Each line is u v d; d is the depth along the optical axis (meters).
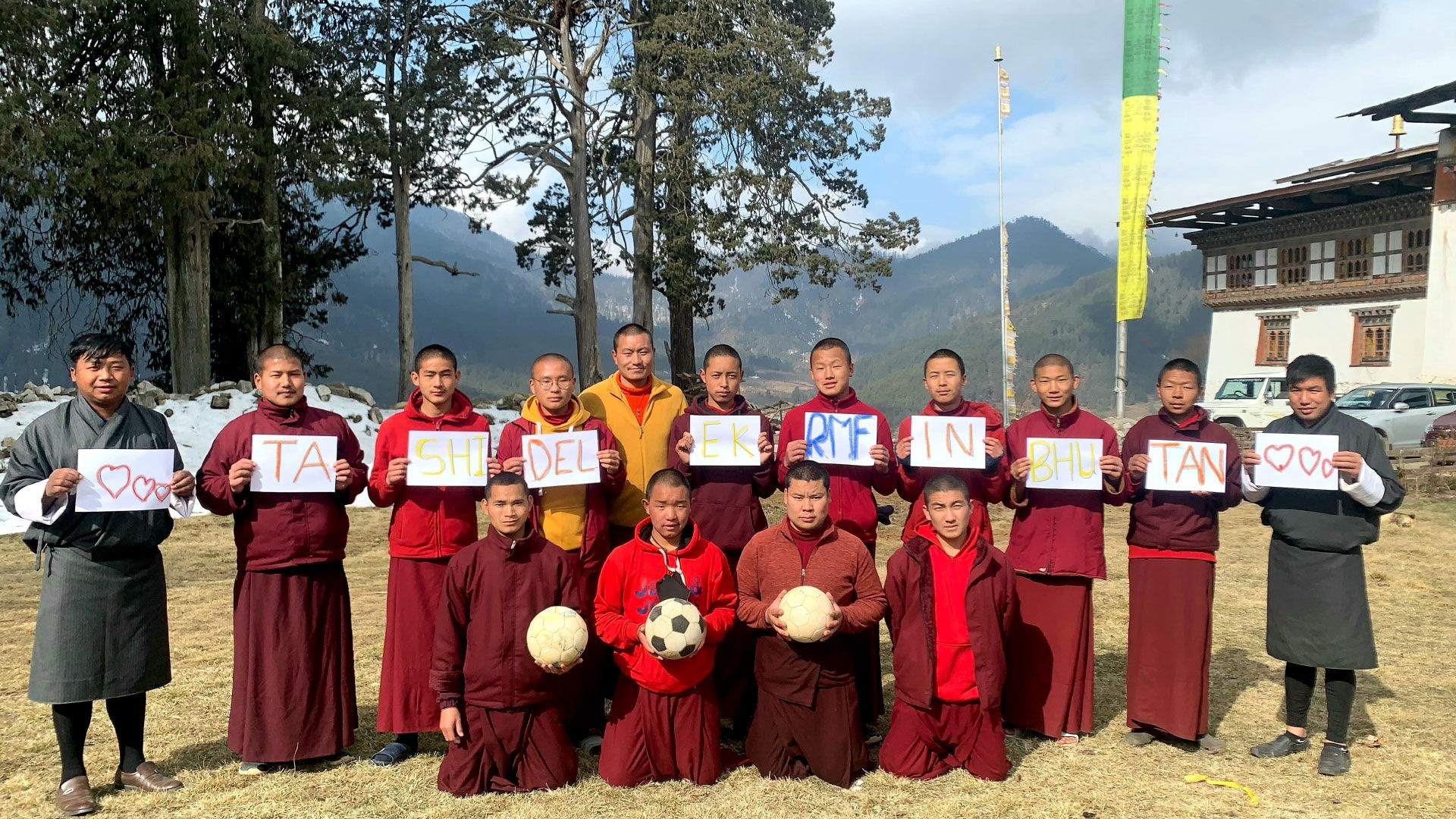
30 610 8.00
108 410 4.32
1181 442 4.73
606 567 4.60
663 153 25.33
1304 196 27.11
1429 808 4.08
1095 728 5.15
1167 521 4.84
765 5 23.73
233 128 19.05
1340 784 4.34
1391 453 15.53
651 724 4.37
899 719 4.53
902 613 4.51
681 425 5.21
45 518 3.95
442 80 23.47
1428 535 11.13
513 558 4.35
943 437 5.05
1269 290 29.89
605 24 25.38
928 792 4.26
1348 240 27.56
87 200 19.06
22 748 4.86
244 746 4.39
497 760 4.30
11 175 17.14
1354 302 27.45
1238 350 31.41
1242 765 4.59
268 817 4.00
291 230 24.25
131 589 4.20
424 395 4.86
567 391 4.95
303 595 4.48
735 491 5.21
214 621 7.52
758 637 4.71
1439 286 24.22
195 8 18.70
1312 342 28.83
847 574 4.55
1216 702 5.55
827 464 5.14
